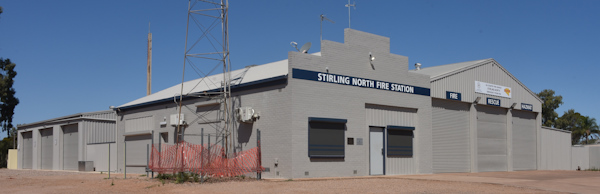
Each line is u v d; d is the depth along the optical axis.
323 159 25.05
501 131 35.69
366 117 27.03
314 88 24.89
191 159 24.11
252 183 20.78
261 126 25.86
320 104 25.03
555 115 72.94
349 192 17.52
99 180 25.05
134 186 21.28
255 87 26.48
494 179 23.14
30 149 49.59
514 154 36.50
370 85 27.17
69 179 26.77
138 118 36.03
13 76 66.69
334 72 25.75
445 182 21.12
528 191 18.12
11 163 52.69
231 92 28.14
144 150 34.94
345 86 26.09
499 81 35.66
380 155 27.58
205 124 29.72
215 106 29.12
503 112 36.16
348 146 26.00
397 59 28.77
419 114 29.50
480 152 33.53
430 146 29.88
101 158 39.88
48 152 46.50
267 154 25.28
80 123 42.22
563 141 41.22
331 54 25.77
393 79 28.38
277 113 24.95
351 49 26.62
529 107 38.09
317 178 23.89
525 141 37.81
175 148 25.03
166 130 33.03
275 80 25.06
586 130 76.56
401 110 28.78
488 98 34.41
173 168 23.23
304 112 24.47
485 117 34.41
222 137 28.00
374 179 22.66
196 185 20.55
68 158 43.88
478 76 33.97
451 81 31.91
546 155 39.47
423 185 19.67
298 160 24.09
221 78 32.78
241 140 26.94
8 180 26.53
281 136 24.56
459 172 32.06
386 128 27.81
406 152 28.69
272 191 18.05
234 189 18.83
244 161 24.19
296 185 19.80
